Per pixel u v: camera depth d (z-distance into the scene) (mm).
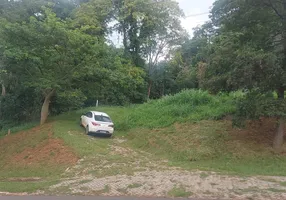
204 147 16375
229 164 14250
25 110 29734
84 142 17969
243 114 14836
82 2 41531
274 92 16891
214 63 14836
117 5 39125
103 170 12641
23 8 30297
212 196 8070
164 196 8156
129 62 36750
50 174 13570
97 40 23844
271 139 16172
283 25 14258
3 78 24578
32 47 21719
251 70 12797
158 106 25297
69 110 31562
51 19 21625
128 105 34406
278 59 13297
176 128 20047
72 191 8875
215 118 19766
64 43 21938
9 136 23156
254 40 14703
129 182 9734
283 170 12859
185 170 11805
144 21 38688
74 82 24766
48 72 23469
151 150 18031
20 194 8742
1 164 17531
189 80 42844
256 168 13281
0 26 21266
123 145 19141
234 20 15383
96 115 21500
